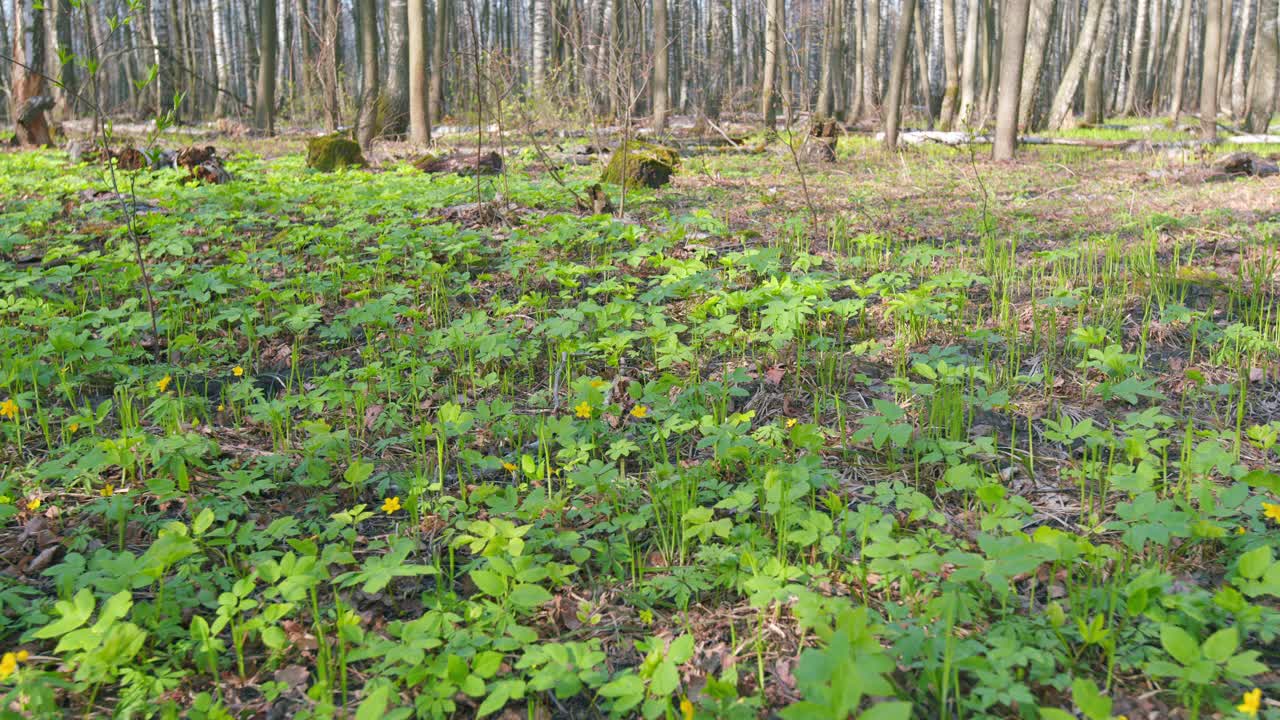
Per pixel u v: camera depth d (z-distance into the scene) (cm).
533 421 410
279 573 246
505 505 302
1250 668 198
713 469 349
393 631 241
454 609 262
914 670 229
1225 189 1022
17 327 509
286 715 229
